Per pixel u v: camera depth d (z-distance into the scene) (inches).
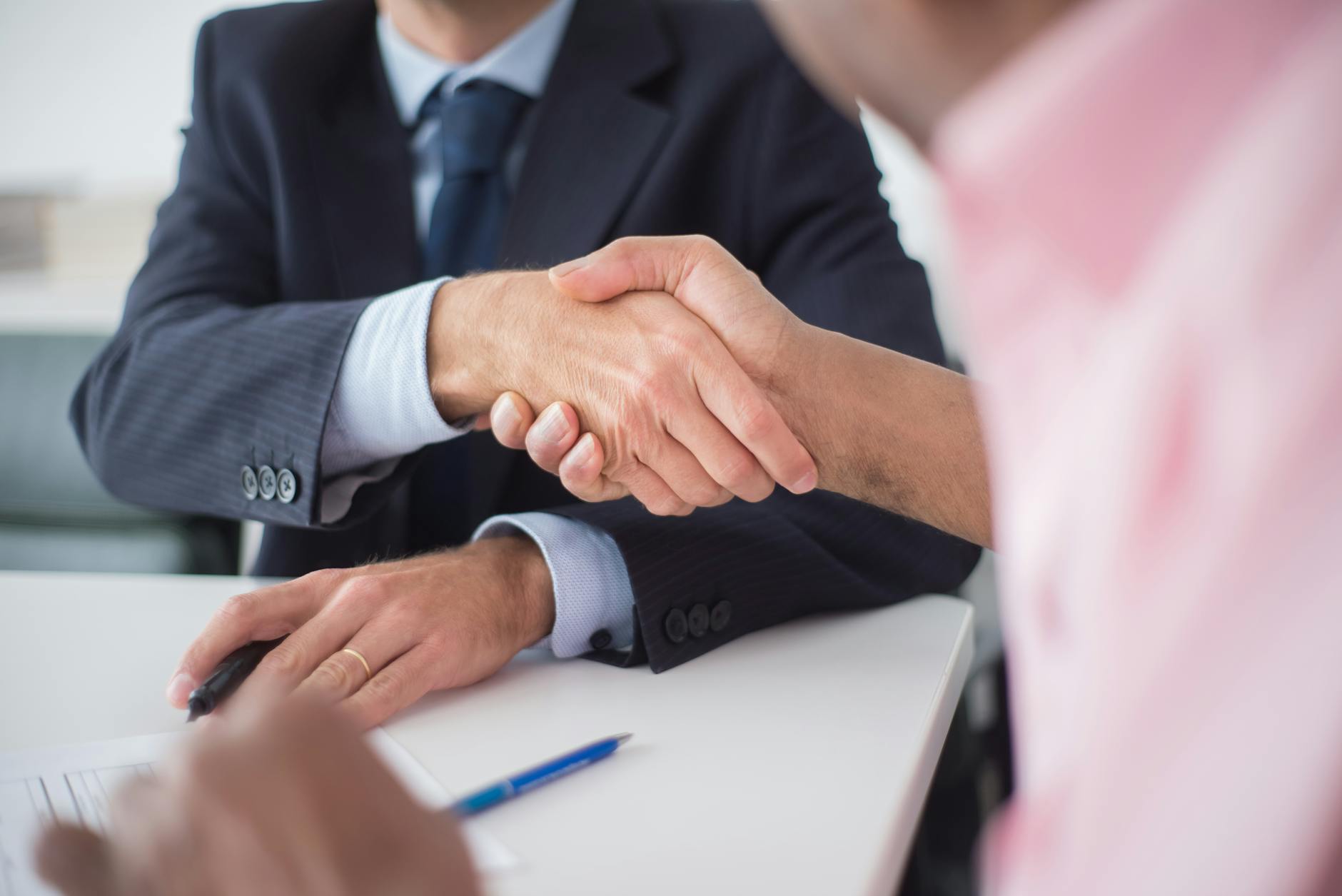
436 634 25.5
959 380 30.6
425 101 48.2
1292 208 7.0
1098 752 7.4
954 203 8.7
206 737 11.4
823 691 25.5
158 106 90.5
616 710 24.5
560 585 27.9
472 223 46.1
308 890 10.4
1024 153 7.9
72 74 90.6
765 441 28.7
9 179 92.7
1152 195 7.6
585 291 30.3
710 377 28.9
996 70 8.2
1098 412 7.8
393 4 47.9
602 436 30.5
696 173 44.8
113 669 27.2
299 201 46.1
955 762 44.1
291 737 11.1
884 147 69.2
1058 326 8.2
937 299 50.0
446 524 44.7
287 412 35.5
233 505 37.6
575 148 44.4
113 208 77.3
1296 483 6.8
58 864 12.1
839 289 41.9
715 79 44.9
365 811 10.7
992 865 9.0
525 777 20.1
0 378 55.7
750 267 45.7
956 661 28.1
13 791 19.9
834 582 30.8
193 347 38.5
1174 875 7.1
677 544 28.8
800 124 44.6
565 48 45.8
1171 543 7.3
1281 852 6.8
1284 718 6.8
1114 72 7.6
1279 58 7.2
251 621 25.6
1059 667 8.1
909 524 34.1
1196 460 7.2
